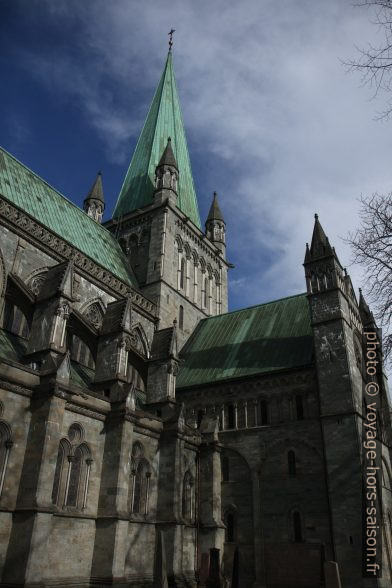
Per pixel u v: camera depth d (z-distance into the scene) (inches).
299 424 1568.7
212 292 2662.4
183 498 1539.1
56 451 1037.2
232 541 1535.4
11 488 984.3
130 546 1247.5
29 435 1045.8
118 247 2353.6
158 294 2178.9
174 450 1437.0
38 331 1277.1
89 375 1553.9
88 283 1765.5
